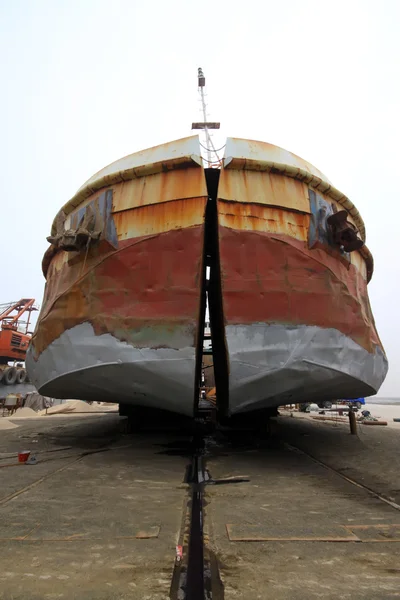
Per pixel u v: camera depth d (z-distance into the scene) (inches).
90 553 130.2
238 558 127.1
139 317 318.7
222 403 478.3
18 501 197.3
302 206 350.3
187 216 330.0
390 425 808.9
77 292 350.0
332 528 156.7
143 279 326.6
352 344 346.0
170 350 309.0
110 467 294.2
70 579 111.3
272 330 312.3
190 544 139.3
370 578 112.8
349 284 370.9
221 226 326.3
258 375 308.0
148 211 340.2
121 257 335.3
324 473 276.8
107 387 343.6
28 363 464.1
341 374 333.7
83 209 381.1
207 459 335.0
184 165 342.0
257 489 226.7
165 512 178.4
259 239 327.0
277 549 134.6
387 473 277.1
